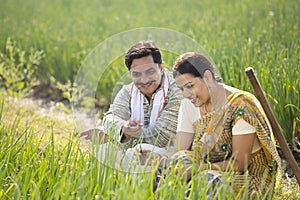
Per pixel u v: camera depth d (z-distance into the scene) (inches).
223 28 387.5
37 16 511.8
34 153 195.9
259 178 179.3
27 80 385.1
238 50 304.2
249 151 177.8
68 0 616.1
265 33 342.6
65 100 353.1
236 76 268.7
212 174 172.4
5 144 200.4
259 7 440.8
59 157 194.9
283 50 294.7
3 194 173.5
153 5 541.3
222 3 502.0
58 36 415.2
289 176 222.4
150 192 165.3
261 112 179.0
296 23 354.9
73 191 166.6
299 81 253.6
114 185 175.6
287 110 244.7
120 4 567.5
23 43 406.9
